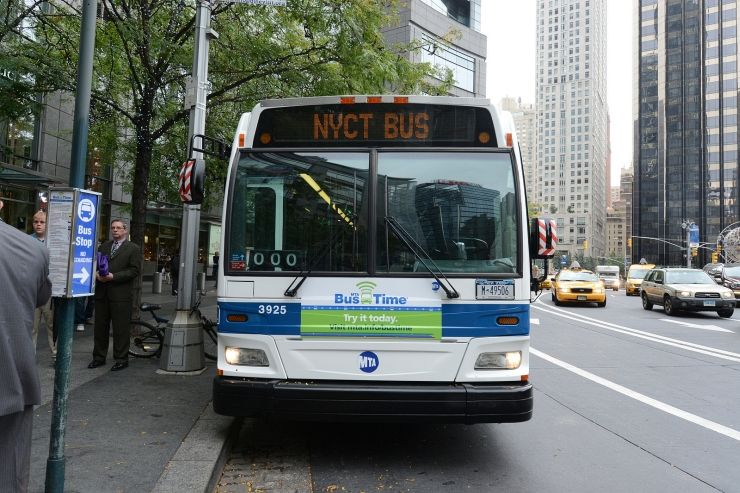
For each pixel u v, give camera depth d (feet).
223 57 38.19
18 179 56.29
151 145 36.81
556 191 578.25
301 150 15.88
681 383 27.17
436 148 15.85
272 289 15.17
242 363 15.21
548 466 15.72
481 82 173.68
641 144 444.55
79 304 35.27
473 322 14.94
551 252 15.65
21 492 7.86
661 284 65.87
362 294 15.07
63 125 64.39
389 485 14.19
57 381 10.82
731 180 401.08
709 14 413.18
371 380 14.85
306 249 15.39
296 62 37.11
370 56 33.88
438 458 16.25
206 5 26.40
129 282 25.04
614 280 149.38
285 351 15.02
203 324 25.70
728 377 28.68
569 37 581.94
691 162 414.82
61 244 10.52
